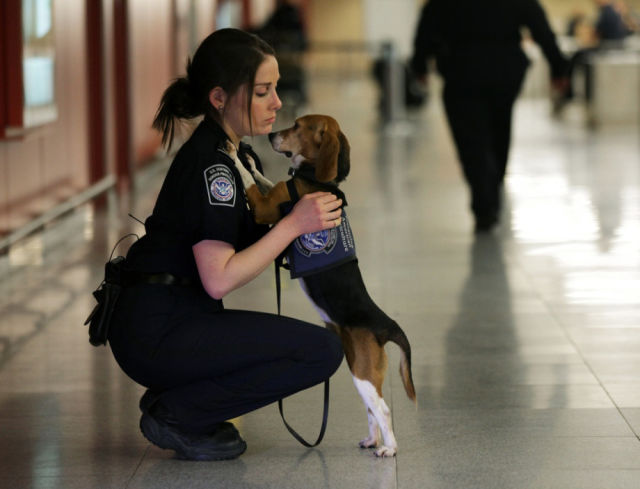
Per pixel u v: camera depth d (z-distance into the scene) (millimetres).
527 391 6395
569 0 49906
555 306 8531
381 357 5164
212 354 5027
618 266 9984
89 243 11633
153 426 5195
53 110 11508
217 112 5098
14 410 6207
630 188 15055
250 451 5453
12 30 9914
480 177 11938
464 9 11703
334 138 5074
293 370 5078
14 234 10500
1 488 5023
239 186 5059
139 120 16906
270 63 5023
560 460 5254
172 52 20484
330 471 5148
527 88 34312
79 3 13750
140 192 15820
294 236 4973
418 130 25031
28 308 8750
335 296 5129
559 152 19766
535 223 12469
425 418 5930
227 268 4887
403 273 9930
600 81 24750
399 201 14438
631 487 4902
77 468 5266
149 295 5051
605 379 6605
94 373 6949
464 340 7590
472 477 5051
